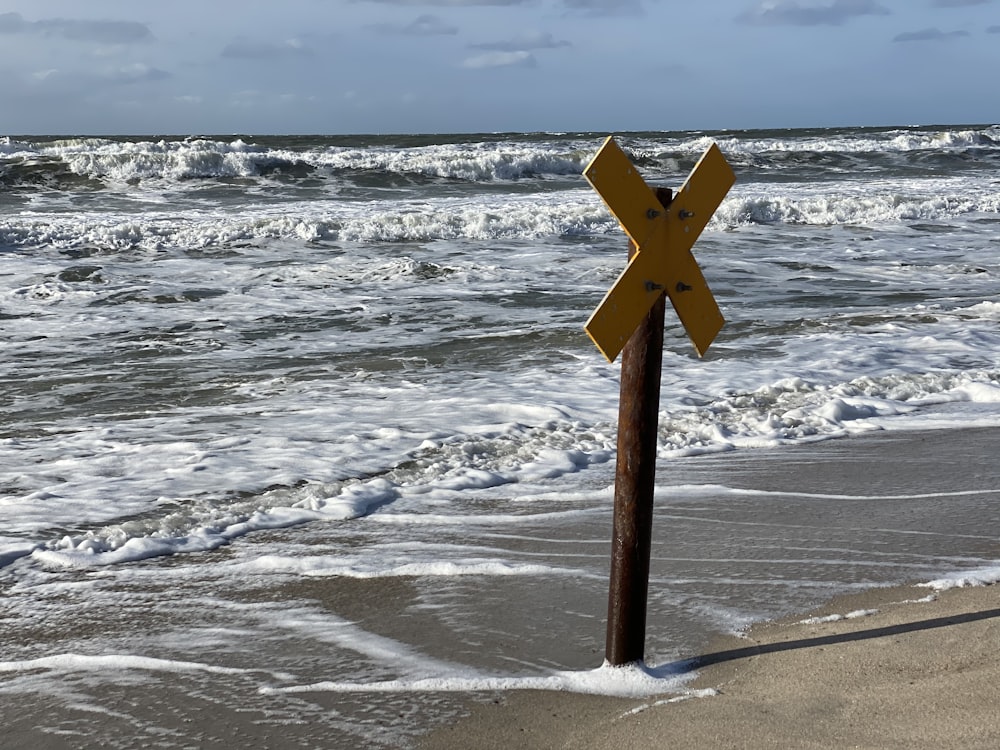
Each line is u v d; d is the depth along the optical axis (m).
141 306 13.98
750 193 28.38
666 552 5.12
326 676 3.80
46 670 3.93
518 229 21.75
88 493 6.37
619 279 3.15
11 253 18.41
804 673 3.56
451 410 8.41
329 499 6.11
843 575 4.77
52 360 10.76
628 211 3.11
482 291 15.16
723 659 3.79
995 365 9.91
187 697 3.66
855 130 75.88
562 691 3.56
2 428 8.07
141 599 4.68
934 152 40.56
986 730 2.96
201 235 20.14
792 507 5.89
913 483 6.37
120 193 28.08
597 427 7.86
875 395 8.80
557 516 5.86
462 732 3.32
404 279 16.11
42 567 5.14
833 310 13.40
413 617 4.38
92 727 3.46
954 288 15.35
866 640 3.84
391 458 7.10
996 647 3.64
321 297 14.71
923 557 5.02
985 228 22.91
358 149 39.06
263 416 8.34
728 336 11.48
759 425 7.76
